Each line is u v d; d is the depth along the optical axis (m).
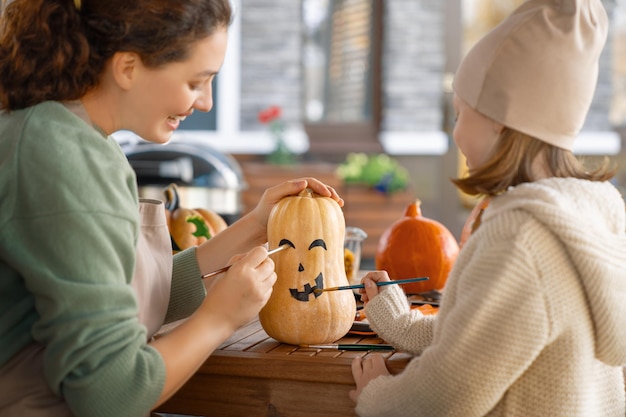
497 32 1.17
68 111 1.15
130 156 2.89
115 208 1.11
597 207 1.15
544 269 1.08
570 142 1.18
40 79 1.14
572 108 1.16
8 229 1.09
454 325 1.09
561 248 1.10
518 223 1.09
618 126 6.78
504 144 1.16
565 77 1.15
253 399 1.31
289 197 1.42
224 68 6.89
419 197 6.86
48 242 1.06
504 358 1.07
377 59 6.97
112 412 1.07
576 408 1.11
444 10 6.89
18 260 1.08
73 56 1.14
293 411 1.29
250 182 6.14
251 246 1.52
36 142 1.10
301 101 6.94
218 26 1.17
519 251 1.08
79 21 1.14
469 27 7.12
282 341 1.37
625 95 6.79
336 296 1.36
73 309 1.05
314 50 7.05
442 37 6.91
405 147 6.84
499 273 1.07
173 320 1.51
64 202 1.07
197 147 2.98
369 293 1.38
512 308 1.07
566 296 1.09
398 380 1.16
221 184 2.83
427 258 1.77
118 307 1.08
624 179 6.59
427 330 1.29
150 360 1.09
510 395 1.13
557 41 1.15
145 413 1.10
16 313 1.13
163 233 1.40
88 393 1.06
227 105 6.89
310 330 1.34
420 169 6.86
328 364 1.27
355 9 6.98
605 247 1.10
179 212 1.83
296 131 6.95
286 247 1.36
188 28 1.13
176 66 1.15
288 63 6.90
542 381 1.11
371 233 5.97
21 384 1.13
